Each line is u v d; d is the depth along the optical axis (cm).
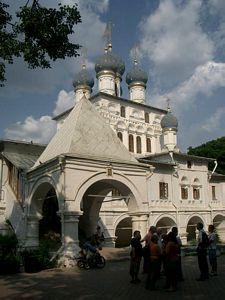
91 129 2011
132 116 4991
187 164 4288
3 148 2852
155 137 5244
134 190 1948
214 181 4662
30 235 2033
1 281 1362
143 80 5556
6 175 2764
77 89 5319
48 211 2588
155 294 1087
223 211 4553
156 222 3709
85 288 1187
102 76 5228
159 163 3844
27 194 2091
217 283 1234
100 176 1841
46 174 1895
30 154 2964
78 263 1633
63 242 1712
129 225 3875
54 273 1523
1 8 1181
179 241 1272
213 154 5372
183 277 1374
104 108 4625
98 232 2350
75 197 1742
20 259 1625
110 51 5356
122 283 1270
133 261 1279
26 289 1189
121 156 2011
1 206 2611
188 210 4075
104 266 1695
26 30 1218
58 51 1267
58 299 1034
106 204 3316
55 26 1227
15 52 1192
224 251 2348
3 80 1219
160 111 5366
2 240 1659
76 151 1836
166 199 3897
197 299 1010
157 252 1166
